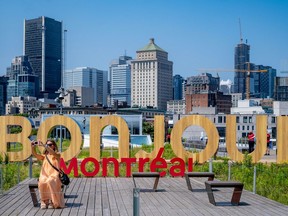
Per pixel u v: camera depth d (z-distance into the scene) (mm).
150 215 15055
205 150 29109
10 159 29547
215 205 16688
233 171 27125
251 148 39719
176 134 29078
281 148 30547
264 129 30000
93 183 22422
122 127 28438
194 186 21469
